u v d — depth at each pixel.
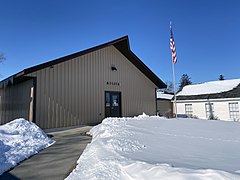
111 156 3.37
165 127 6.34
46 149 5.21
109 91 12.52
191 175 2.09
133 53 13.63
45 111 9.17
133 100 13.99
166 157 3.17
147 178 2.30
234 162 2.81
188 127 6.29
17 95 10.88
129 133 5.34
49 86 9.47
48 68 9.52
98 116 11.55
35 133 6.60
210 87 19.75
